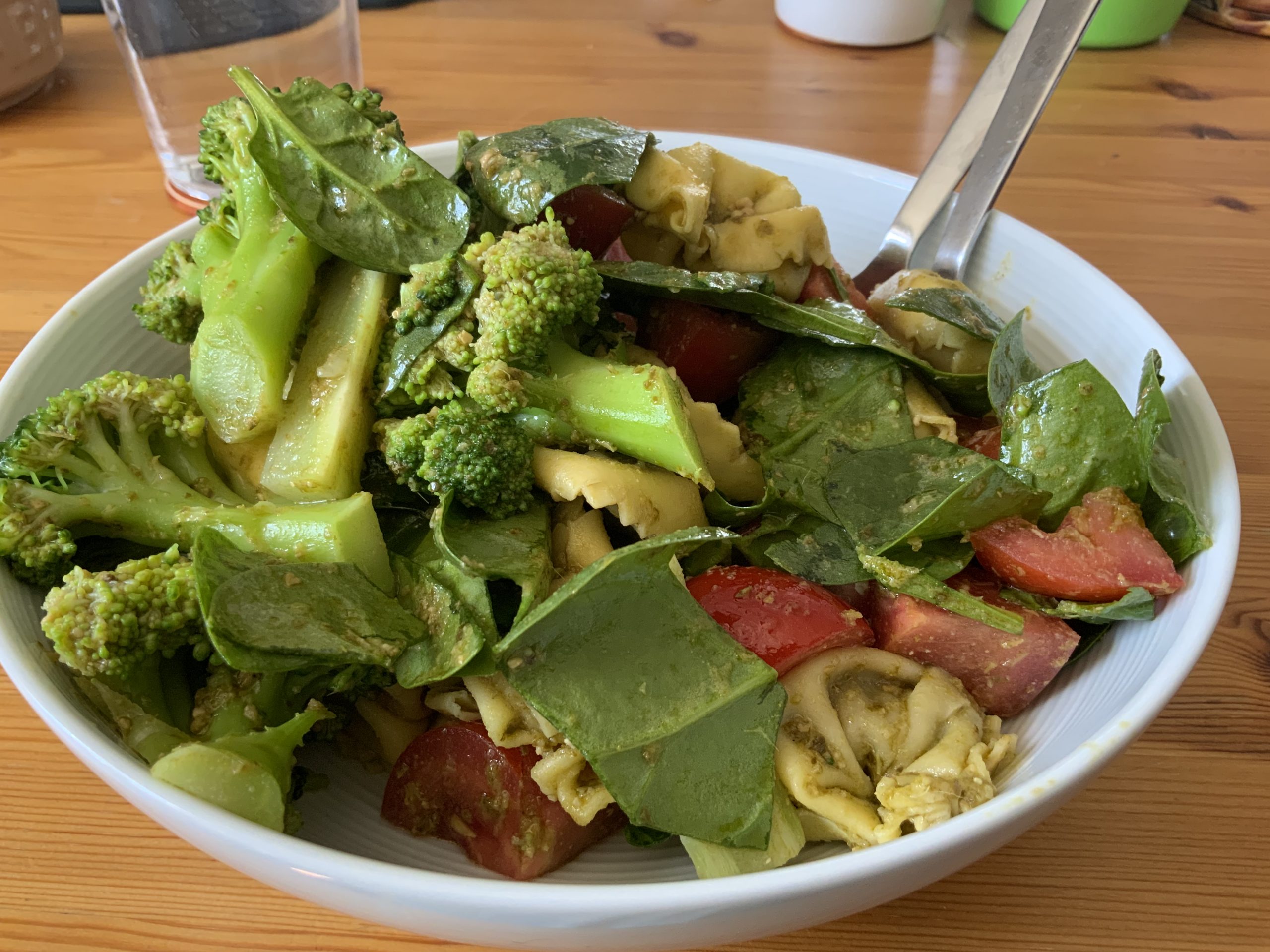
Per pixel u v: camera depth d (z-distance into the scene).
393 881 0.13
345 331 0.18
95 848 0.17
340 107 0.19
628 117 0.38
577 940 0.13
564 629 0.15
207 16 0.32
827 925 0.16
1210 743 0.19
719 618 0.17
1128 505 0.18
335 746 0.18
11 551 0.16
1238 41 0.44
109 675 0.15
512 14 0.47
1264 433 0.24
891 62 0.43
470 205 0.19
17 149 0.35
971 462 0.18
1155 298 0.28
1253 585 0.21
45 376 0.19
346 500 0.17
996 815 0.13
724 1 0.48
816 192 0.27
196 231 0.23
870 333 0.20
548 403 0.18
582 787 0.16
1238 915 0.16
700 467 0.17
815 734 0.17
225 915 0.17
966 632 0.17
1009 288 0.24
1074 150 0.36
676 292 0.20
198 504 0.17
